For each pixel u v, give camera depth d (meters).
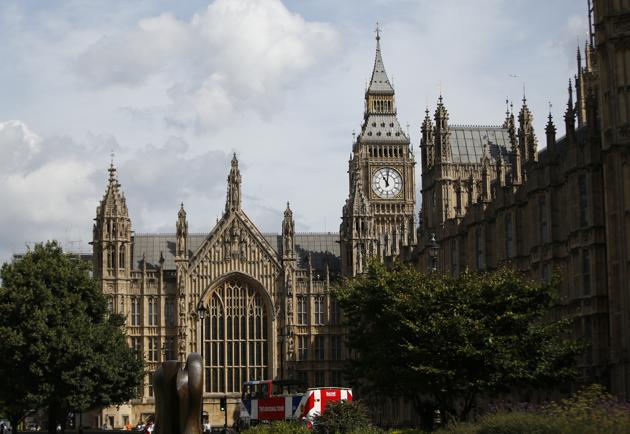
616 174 74.62
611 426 43.81
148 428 99.75
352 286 90.88
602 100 76.56
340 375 176.00
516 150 102.38
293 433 69.94
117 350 117.38
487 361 73.94
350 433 70.12
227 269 176.12
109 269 173.75
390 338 81.12
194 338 174.50
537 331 75.38
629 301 73.50
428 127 139.12
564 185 88.38
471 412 98.94
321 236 188.75
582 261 82.69
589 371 80.94
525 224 98.25
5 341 106.50
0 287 110.62
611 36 75.19
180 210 176.25
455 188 123.88
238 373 174.88
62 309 110.56
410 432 72.88
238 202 177.38
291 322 175.00
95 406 115.88
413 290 80.31
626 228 73.94
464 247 114.94
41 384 108.06
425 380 76.88
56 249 115.56
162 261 175.50
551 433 45.88
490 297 77.19
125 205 175.38
